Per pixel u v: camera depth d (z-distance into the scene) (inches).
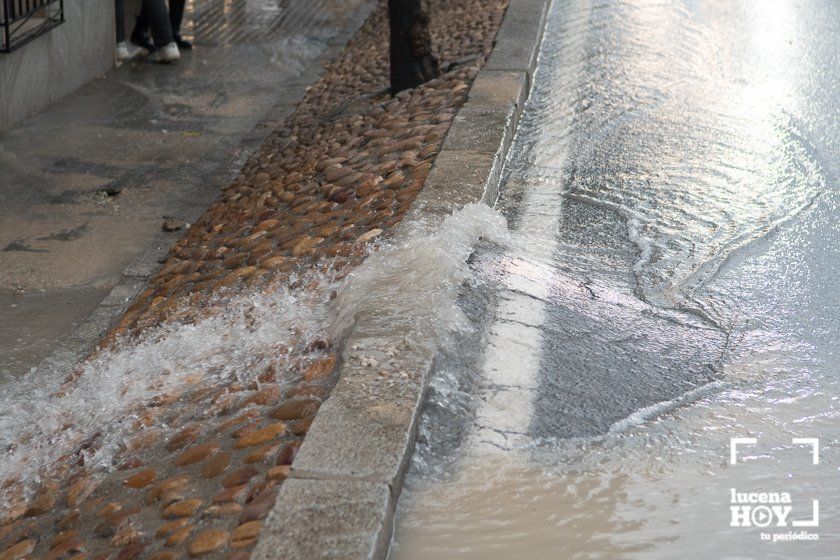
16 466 157.1
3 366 206.4
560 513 122.6
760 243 208.7
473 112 262.2
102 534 122.4
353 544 104.6
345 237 203.2
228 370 162.7
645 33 392.5
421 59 335.9
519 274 183.5
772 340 169.6
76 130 366.9
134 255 264.7
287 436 131.3
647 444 137.6
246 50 484.7
